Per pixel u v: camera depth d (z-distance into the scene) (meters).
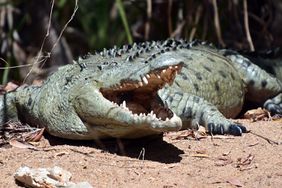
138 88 14.54
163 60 13.81
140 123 13.98
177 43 19.38
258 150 15.08
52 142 15.67
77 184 12.62
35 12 30.05
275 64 20.98
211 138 15.88
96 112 14.62
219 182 13.39
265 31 28.08
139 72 14.06
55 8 31.11
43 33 29.69
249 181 13.52
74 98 15.24
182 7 27.89
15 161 13.95
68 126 15.36
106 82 14.73
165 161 14.38
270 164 14.31
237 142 15.55
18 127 16.72
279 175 13.82
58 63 29.27
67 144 15.52
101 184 13.02
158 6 28.86
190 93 17.73
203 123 16.83
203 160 14.46
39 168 13.34
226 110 19.03
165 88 17.11
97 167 13.75
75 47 33.72
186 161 14.35
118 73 14.59
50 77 16.56
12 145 15.11
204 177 13.59
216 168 14.05
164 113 14.44
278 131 16.52
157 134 15.36
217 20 26.09
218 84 18.69
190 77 18.05
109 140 15.36
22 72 29.25
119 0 26.95
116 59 15.99
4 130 16.50
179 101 17.00
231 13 27.72
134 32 31.28
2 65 27.38
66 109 15.42
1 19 30.00
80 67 15.95
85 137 15.22
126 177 13.36
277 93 20.02
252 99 20.33
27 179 12.75
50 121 15.71
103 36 33.06
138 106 14.82
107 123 14.62
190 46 19.58
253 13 28.47
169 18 27.27
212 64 19.00
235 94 19.30
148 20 27.58
